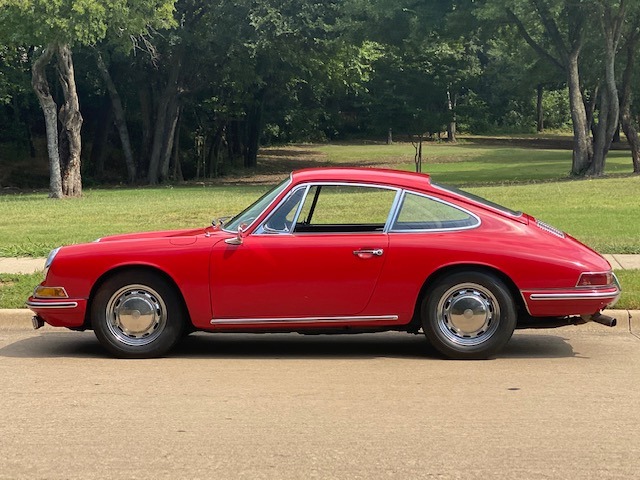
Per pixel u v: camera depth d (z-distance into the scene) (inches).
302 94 2288.4
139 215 821.2
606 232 632.4
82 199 1123.3
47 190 1572.3
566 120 3853.3
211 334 351.3
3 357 307.1
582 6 1306.6
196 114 1983.3
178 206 917.2
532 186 1102.4
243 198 1051.9
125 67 1710.1
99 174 1883.6
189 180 1850.4
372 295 292.8
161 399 250.7
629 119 1443.2
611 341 331.9
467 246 290.7
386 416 232.8
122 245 299.0
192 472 191.9
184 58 1657.2
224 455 202.7
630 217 727.1
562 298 289.3
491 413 235.5
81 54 1664.6
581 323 300.5
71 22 1040.8
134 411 238.7
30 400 249.9
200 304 295.1
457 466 194.7
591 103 2463.1
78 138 1213.1
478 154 2524.6
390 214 298.5
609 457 200.7
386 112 1595.7
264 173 2098.9
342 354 312.0
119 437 216.1
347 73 1884.8
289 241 294.0
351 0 1466.5
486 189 1072.8
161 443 211.5
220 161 2066.9
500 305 292.7
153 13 1245.1
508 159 2309.3
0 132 1948.8
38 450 206.8
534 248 292.2
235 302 294.7
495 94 3521.2
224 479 187.6
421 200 300.4
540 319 301.1
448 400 248.5
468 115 1625.2
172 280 298.0
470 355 295.9
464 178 1583.4
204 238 298.4
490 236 294.2
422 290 295.4
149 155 1766.7
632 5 1318.9
